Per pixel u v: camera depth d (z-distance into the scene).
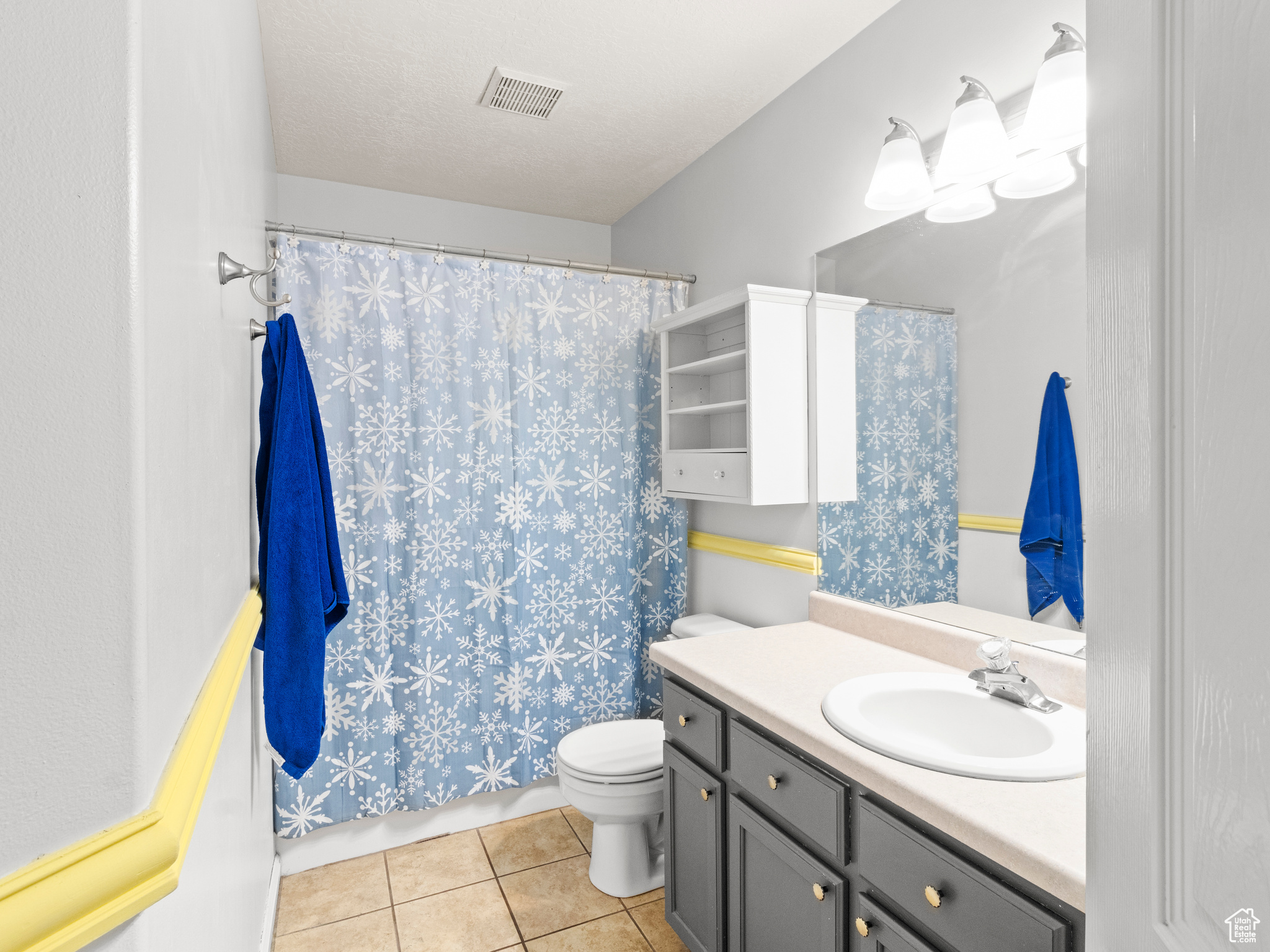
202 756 0.64
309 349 2.09
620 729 2.17
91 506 0.48
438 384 2.26
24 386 0.46
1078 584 1.30
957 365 1.56
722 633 1.88
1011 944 0.85
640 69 2.05
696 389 2.55
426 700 2.24
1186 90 0.30
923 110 1.68
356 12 1.77
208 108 0.90
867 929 1.08
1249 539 0.26
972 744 1.30
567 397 2.48
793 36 1.89
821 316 2.01
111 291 0.49
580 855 2.21
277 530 1.22
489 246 3.17
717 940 1.53
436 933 1.82
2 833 0.44
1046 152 1.35
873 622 1.80
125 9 0.49
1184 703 0.31
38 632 0.46
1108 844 0.41
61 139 0.47
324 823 2.11
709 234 2.59
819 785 1.20
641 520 2.62
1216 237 0.28
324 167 2.71
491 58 1.98
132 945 0.50
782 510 2.23
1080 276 1.30
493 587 2.34
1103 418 0.40
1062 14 1.36
